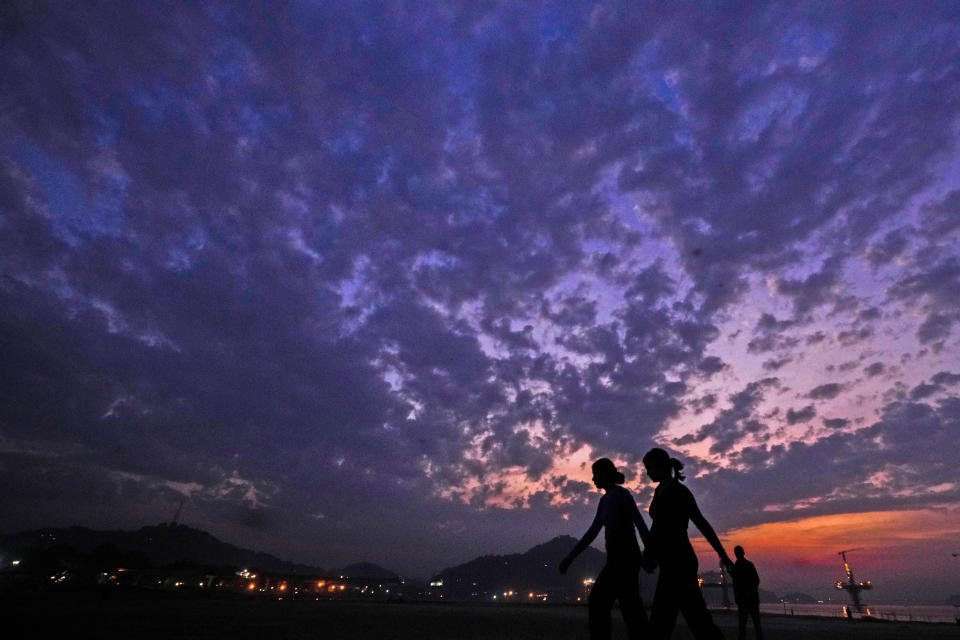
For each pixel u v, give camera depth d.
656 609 3.87
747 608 9.00
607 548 4.57
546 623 15.48
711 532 4.01
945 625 20.83
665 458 4.39
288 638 8.41
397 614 18.19
